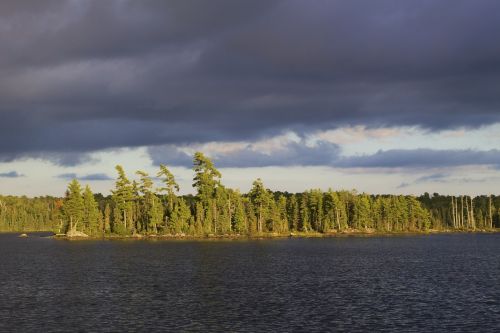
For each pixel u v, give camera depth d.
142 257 103.44
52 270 80.06
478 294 55.44
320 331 39.03
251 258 100.94
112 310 46.94
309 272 76.44
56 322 42.25
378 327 40.22
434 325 40.81
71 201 180.50
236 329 39.75
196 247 133.88
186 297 53.62
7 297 54.06
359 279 68.19
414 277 70.56
